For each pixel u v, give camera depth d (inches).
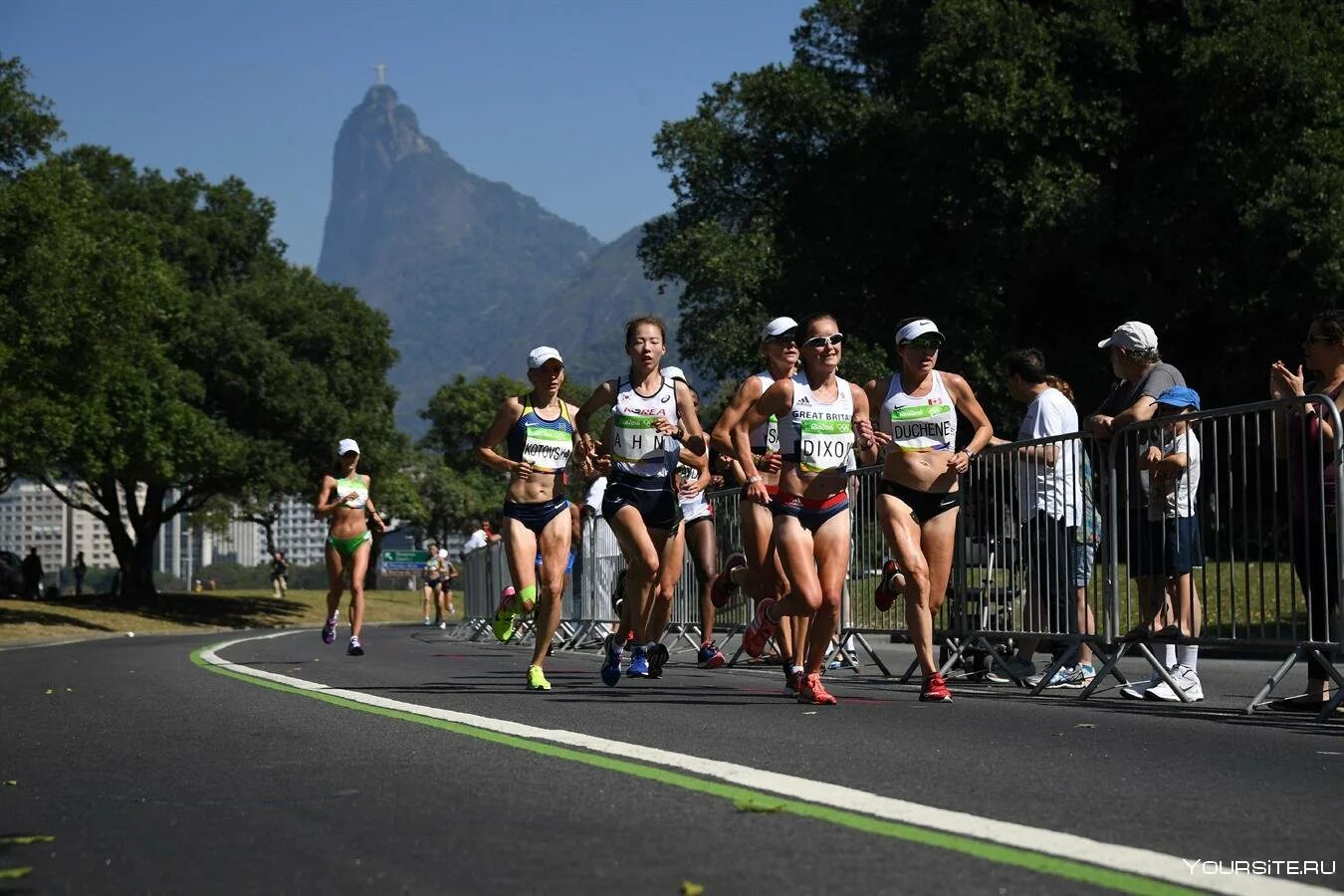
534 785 197.2
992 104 1119.0
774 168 1425.9
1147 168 1131.3
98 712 325.1
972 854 149.1
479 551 896.3
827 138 1350.9
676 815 172.7
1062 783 196.9
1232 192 1075.3
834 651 460.1
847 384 326.6
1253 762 220.2
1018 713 299.7
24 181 1257.4
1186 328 1160.8
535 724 271.7
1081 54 1153.4
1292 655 298.8
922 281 1238.3
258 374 1903.3
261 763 229.3
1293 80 1055.6
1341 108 1068.5
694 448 359.6
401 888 138.9
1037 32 1146.0
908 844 154.4
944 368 1184.8
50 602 1748.3
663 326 360.2
